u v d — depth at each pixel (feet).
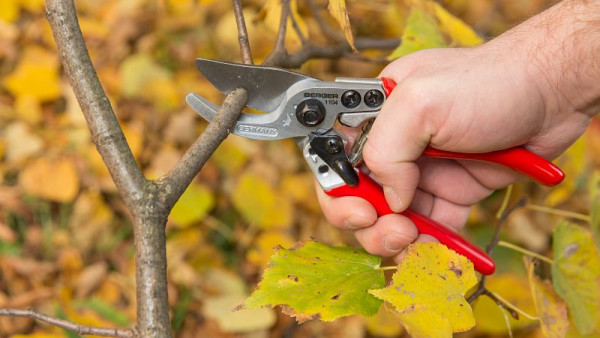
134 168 1.69
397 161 1.81
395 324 2.72
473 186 2.10
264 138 1.88
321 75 3.47
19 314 1.70
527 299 2.41
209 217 3.04
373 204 1.93
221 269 2.92
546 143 1.94
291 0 2.25
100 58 3.53
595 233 2.21
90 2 3.73
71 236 2.97
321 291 1.73
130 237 3.01
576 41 1.81
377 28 3.19
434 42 2.18
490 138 1.83
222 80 1.83
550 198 2.46
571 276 2.05
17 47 3.50
